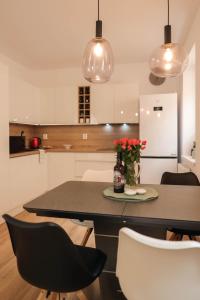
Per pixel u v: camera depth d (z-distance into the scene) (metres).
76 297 1.72
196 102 2.90
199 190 1.84
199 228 1.20
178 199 1.59
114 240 1.51
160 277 0.89
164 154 3.97
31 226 1.02
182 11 2.79
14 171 3.43
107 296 1.54
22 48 3.88
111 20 2.98
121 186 1.69
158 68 2.17
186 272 0.86
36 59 4.43
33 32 3.29
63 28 3.18
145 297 0.94
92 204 1.48
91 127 4.96
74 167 4.46
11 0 2.51
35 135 5.20
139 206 1.43
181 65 2.09
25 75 4.91
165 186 1.98
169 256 0.85
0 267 2.12
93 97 4.62
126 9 2.72
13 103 4.01
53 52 4.07
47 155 4.54
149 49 3.97
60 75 5.03
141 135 4.05
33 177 4.02
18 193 3.54
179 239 2.10
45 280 1.13
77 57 4.34
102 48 1.96
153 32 3.34
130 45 3.80
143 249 0.88
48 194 1.73
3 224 3.12
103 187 1.95
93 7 2.67
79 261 1.11
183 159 3.83
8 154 3.27
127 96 4.47
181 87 4.11
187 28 3.25
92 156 4.39
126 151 1.71
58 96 4.78
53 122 4.82
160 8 2.72
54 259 1.08
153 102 3.99
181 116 4.09
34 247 1.08
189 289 0.88
